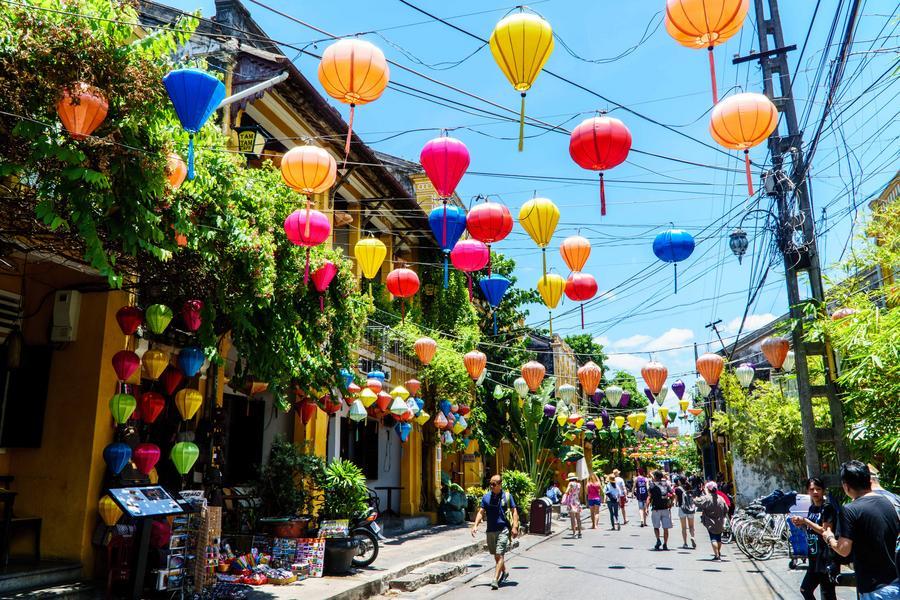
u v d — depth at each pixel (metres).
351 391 12.02
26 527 7.83
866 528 4.46
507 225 7.54
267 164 9.18
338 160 14.26
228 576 8.67
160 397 7.76
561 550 15.10
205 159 6.70
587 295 9.41
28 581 6.96
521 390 16.77
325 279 8.88
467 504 19.88
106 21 4.98
